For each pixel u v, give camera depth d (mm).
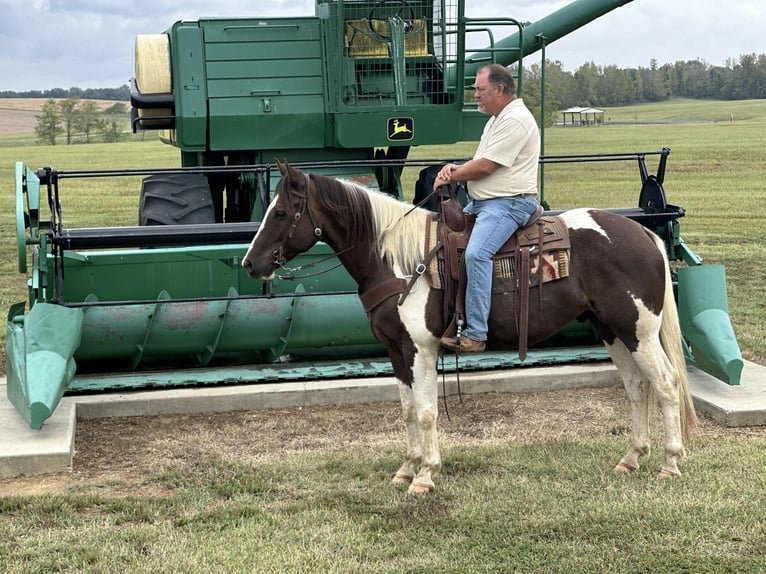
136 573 4895
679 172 33656
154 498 5969
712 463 6395
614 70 161125
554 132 67938
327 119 9375
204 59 9320
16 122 118438
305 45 9453
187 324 8211
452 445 7035
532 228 5930
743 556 4977
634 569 4867
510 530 5352
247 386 8164
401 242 5859
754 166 35594
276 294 8047
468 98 10477
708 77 185250
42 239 7680
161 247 8844
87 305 7645
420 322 5828
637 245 5941
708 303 8023
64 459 6523
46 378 6898
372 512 5719
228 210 11469
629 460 6312
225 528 5512
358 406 8070
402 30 9344
